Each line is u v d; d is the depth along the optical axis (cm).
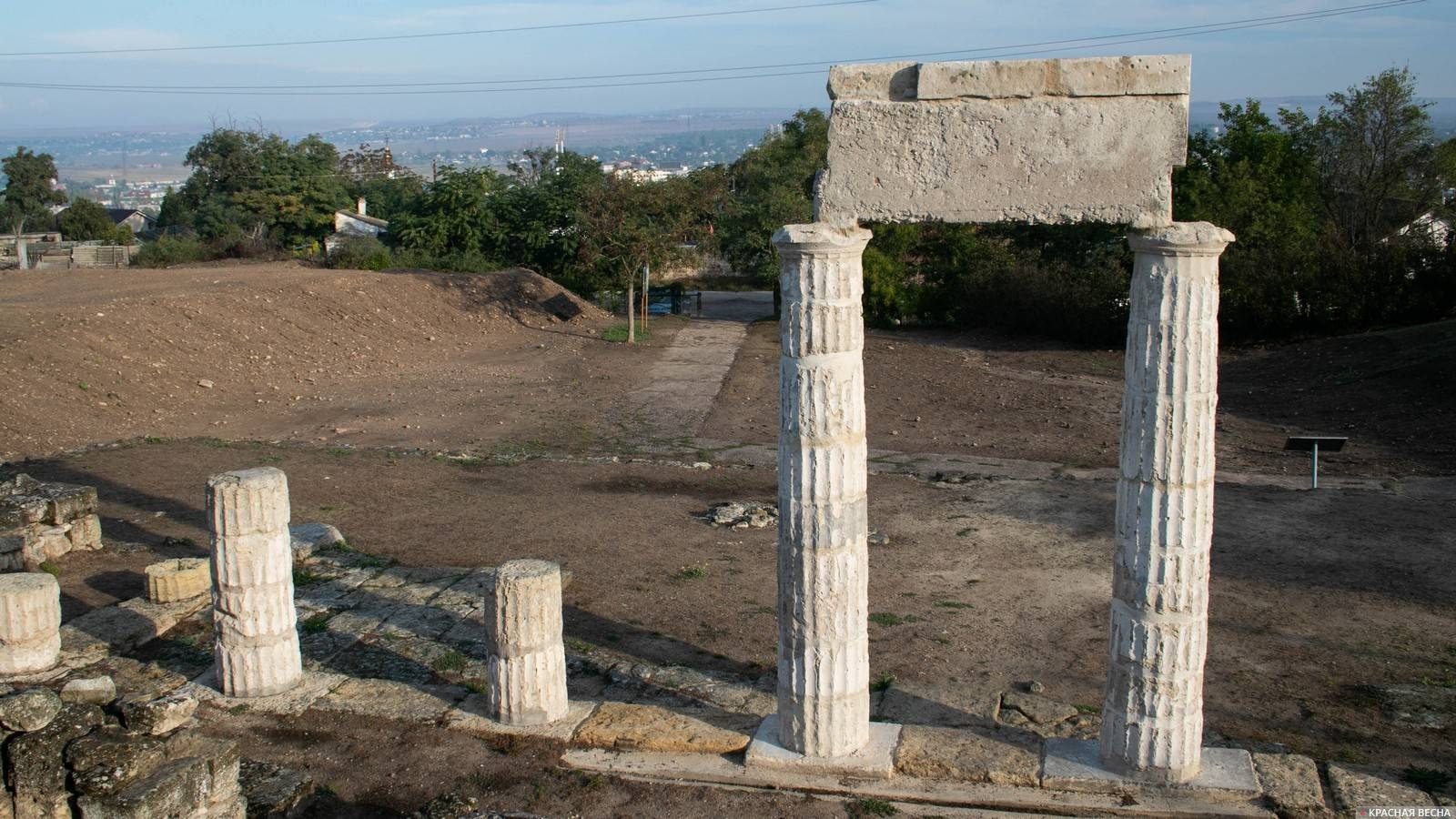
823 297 861
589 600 1372
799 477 887
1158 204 798
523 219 5175
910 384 3067
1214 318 817
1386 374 2688
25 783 779
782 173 5072
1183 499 828
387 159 10212
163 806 780
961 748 937
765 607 1350
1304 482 1916
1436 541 1554
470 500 1845
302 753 988
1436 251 3397
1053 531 1650
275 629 1092
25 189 8706
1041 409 2723
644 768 948
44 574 1145
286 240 6538
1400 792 859
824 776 916
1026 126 812
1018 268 4012
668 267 4019
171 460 2056
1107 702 889
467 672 1148
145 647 1223
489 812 796
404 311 3659
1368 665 1143
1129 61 790
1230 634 1233
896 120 835
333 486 1914
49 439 2148
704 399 2805
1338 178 4391
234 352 2917
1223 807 843
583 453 2244
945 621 1289
